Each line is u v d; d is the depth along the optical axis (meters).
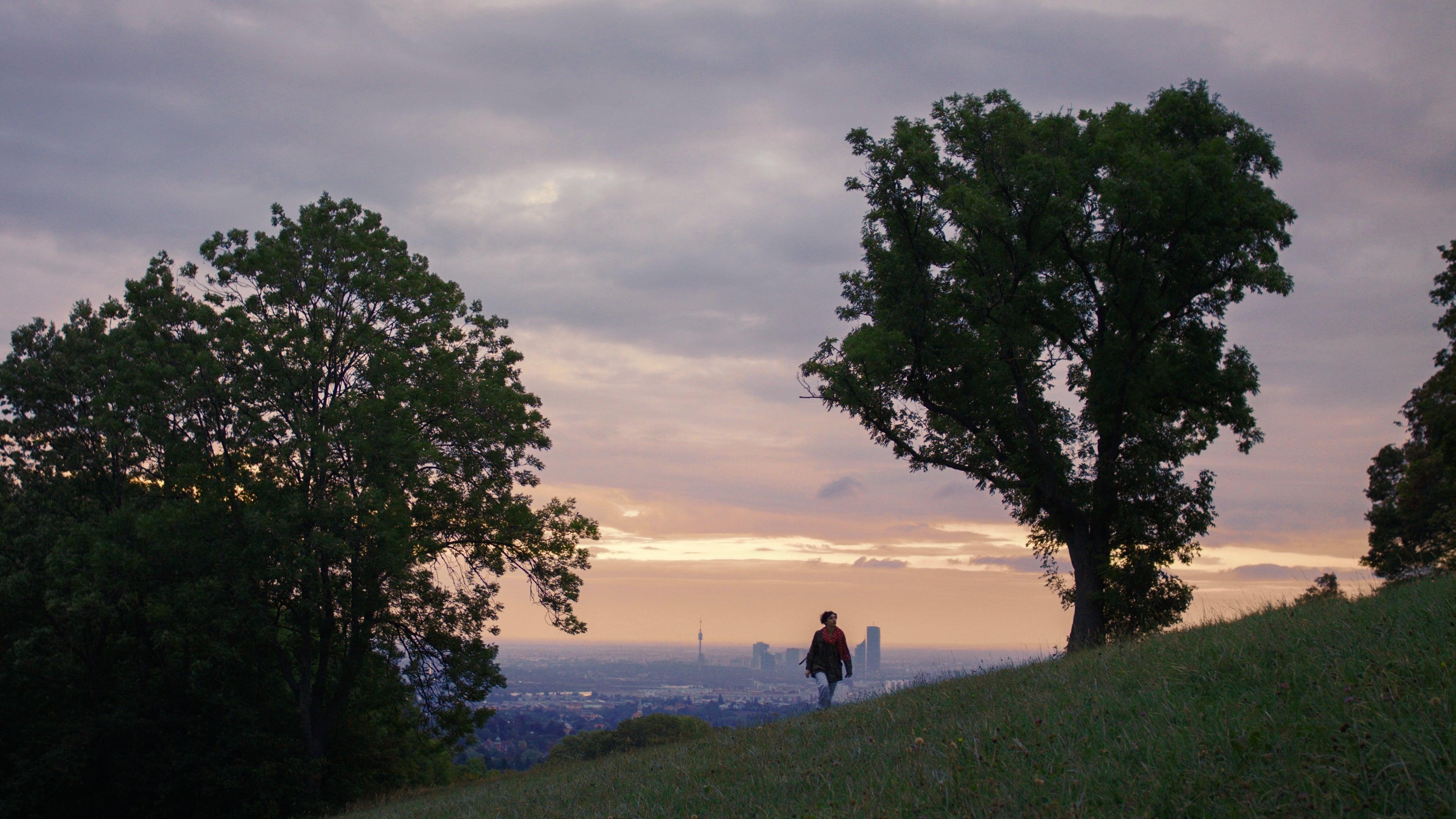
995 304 23.23
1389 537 42.59
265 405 24.25
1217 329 22.94
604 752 27.28
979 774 5.95
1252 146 22.78
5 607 25.47
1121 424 23.02
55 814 24.58
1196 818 4.51
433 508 26.23
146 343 24.38
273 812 23.44
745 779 8.22
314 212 26.02
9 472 26.66
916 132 23.59
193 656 25.27
